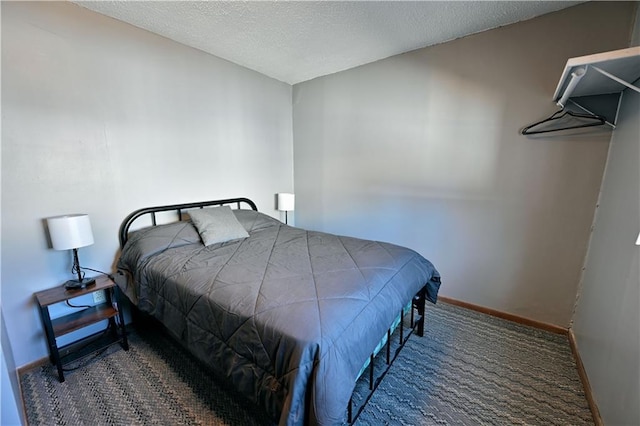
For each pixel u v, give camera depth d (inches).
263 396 45.3
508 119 86.9
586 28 72.7
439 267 107.1
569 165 79.0
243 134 121.5
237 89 116.7
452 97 96.0
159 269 71.6
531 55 81.0
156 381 66.4
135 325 90.0
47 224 71.6
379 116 114.3
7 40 63.6
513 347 78.8
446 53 95.2
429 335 84.7
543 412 58.2
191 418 56.6
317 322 45.4
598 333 63.0
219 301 55.1
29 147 68.1
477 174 94.5
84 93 76.3
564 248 82.6
